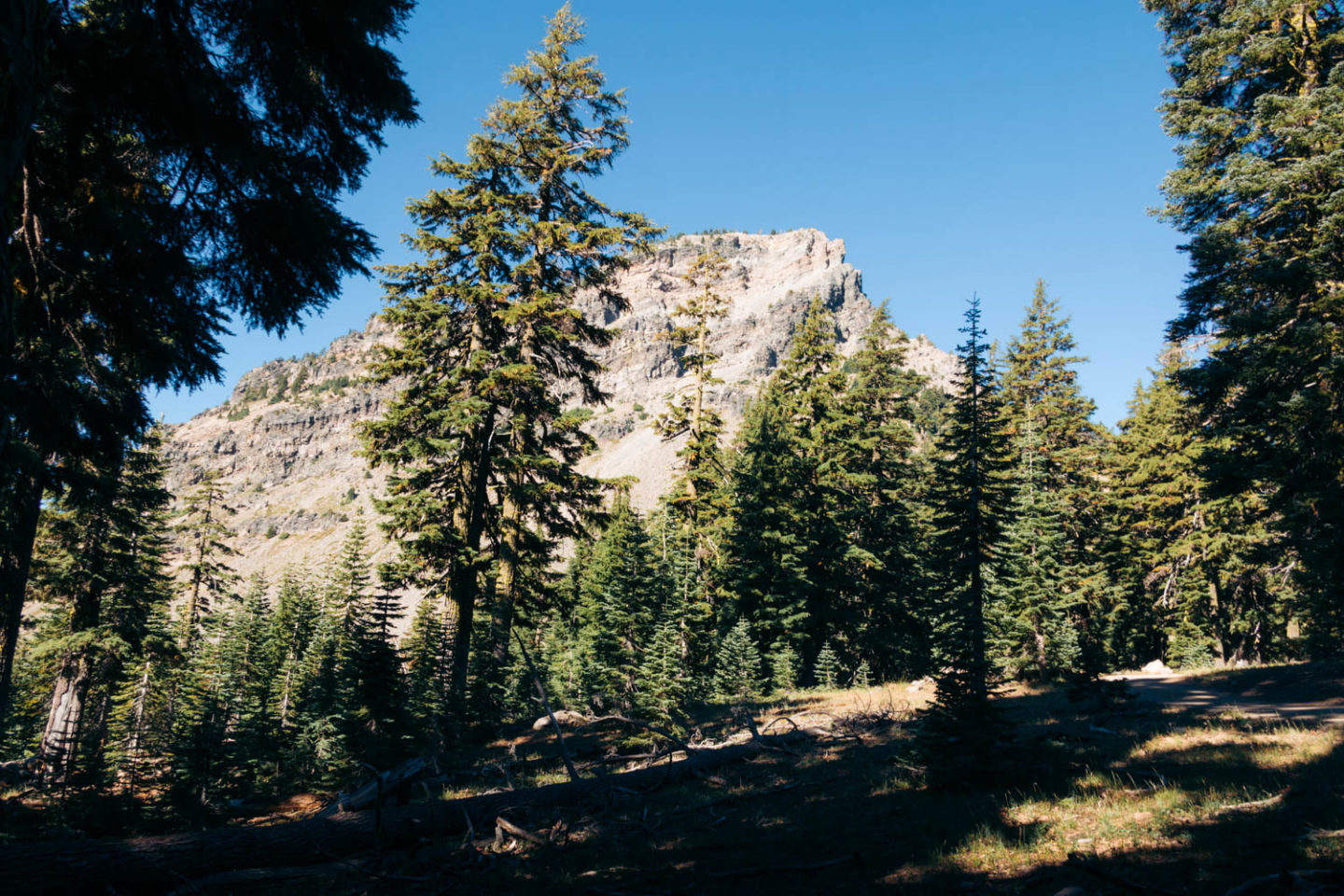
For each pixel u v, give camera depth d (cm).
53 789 1345
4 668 1317
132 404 1005
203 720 1716
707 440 3612
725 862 733
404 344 2067
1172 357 2227
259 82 758
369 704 1488
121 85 652
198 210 786
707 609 3222
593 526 2406
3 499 1083
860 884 615
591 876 728
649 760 1487
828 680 3077
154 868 737
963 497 2425
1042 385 4325
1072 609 3769
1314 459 1806
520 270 2075
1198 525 3497
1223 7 2131
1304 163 1730
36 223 726
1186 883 518
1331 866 510
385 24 746
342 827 895
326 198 849
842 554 3478
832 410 3812
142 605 2942
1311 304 1770
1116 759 1052
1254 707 1608
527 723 2355
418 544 1864
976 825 761
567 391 2367
